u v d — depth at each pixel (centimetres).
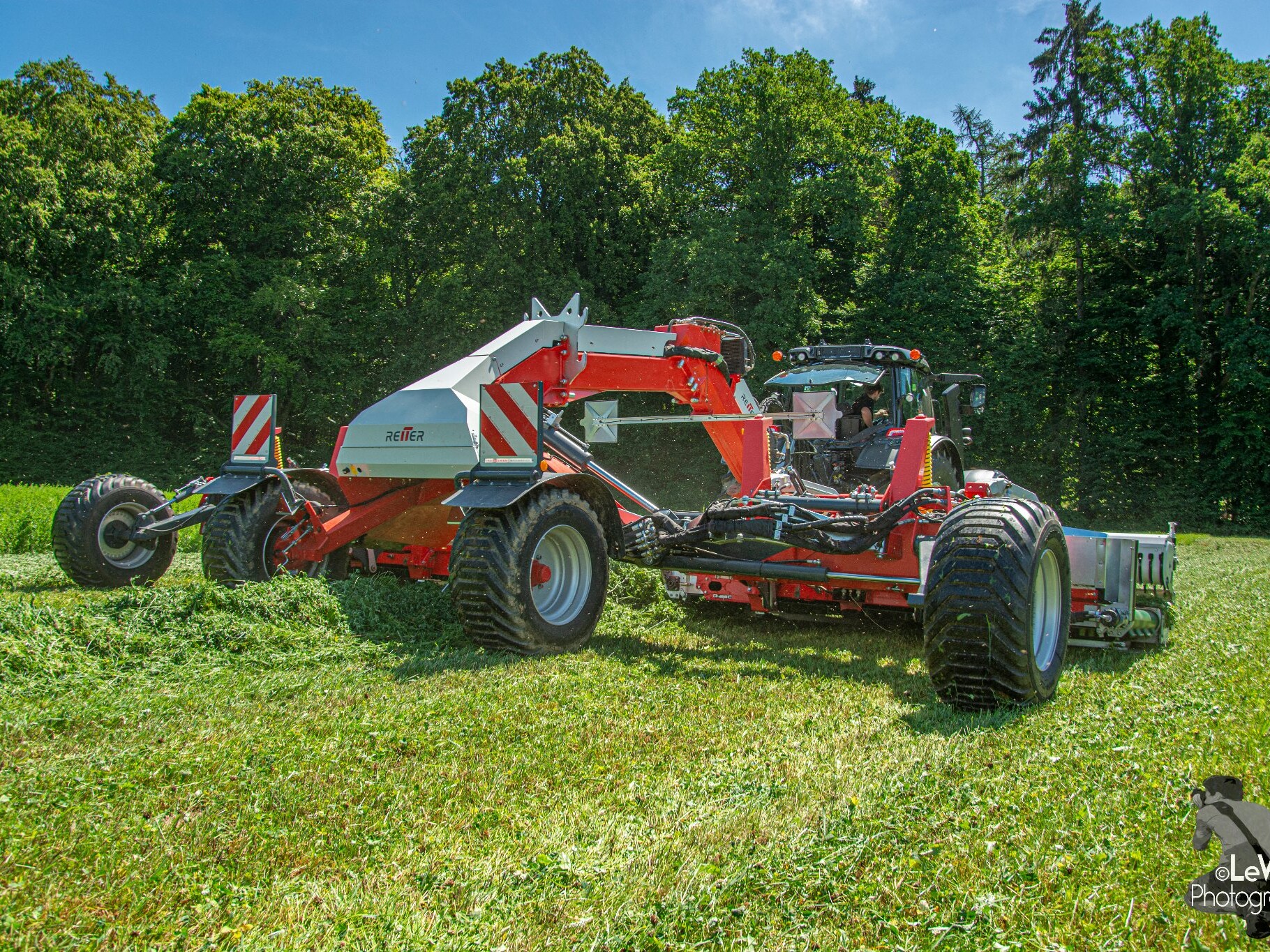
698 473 2525
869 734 362
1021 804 280
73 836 256
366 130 3108
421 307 2645
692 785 301
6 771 305
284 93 2977
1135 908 218
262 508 630
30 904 219
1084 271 2719
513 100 2686
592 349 620
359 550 691
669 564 562
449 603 587
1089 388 2598
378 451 587
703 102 2594
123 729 357
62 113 2844
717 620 652
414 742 342
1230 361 2383
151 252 2794
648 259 2738
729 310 2392
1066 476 2580
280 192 2744
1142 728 363
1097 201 2497
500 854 248
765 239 2422
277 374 2627
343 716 377
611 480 608
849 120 2595
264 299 2544
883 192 2661
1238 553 1392
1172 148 2519
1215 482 2484
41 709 377
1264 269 2353
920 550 484
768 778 306
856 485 767
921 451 513
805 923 210
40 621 477
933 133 2664
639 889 227
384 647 514
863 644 577
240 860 244
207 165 2683
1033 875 232
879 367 779
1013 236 2766
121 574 756
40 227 2534
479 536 503
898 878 231
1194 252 2480
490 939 204
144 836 257
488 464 527
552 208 2644
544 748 341
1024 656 395
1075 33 2728
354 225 2806
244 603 536
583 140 2611
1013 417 2538
